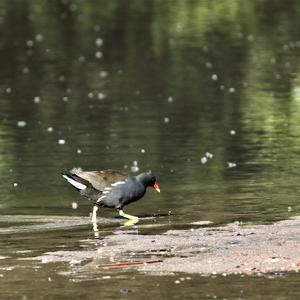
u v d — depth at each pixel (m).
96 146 19.78
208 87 27.80
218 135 20.77
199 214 13.88
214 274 10.66
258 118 22.81
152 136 20.80
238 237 12.33
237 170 17.14
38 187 16.16
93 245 12.23
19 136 21.11
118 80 29.42
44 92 27.61
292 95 25.98
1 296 10.09
